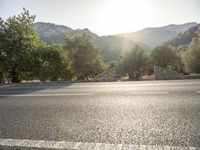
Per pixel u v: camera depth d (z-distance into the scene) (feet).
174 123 14.03
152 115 16.17
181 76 49.80
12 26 80.48
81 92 29.53
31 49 81.61
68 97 25.75
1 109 20.56
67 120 15.67
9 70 80.43
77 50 134.21
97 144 11.02
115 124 14.32
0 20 79.00
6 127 14.47
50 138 12.09
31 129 13.83
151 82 38.63
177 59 206.80
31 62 81.25
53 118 16.38
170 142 10.96
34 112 18.67
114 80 50.01
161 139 11.40
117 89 30.99
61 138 12.03
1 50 78.02
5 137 12.47
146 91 27.86
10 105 22.38
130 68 182.19
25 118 16.70
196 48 141.49
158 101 21.21
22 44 79.41
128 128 13.39
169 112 16.85
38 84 45.83
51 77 86.79
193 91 26.40
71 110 18.84
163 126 13.51
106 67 155.22
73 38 134.41
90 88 33.63
